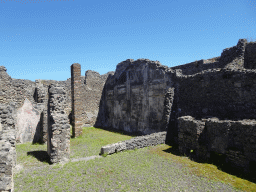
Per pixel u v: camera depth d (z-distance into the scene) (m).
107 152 7.67
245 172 5.99
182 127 8.09
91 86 18.69
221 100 8.64
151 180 5.34
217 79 8.87
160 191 4.78
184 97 10.55
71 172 5.89
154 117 12.52
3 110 7.47
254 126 5.89
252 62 11.34
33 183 5.12
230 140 6.66
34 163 6.74
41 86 13.80
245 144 6.12
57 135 6.82
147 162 6.84
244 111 7.72
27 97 12.82
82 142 10.79
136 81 14.50
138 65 14.34
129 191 4.73
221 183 5.25
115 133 14.40
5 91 11.85
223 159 7.11
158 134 9.73
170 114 10.64
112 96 17.88
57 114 7.18
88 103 18.33
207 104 9.27
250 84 7.59
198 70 14.90
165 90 11.76
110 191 4.72
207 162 6.91
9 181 3.62
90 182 5.18
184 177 5.62
